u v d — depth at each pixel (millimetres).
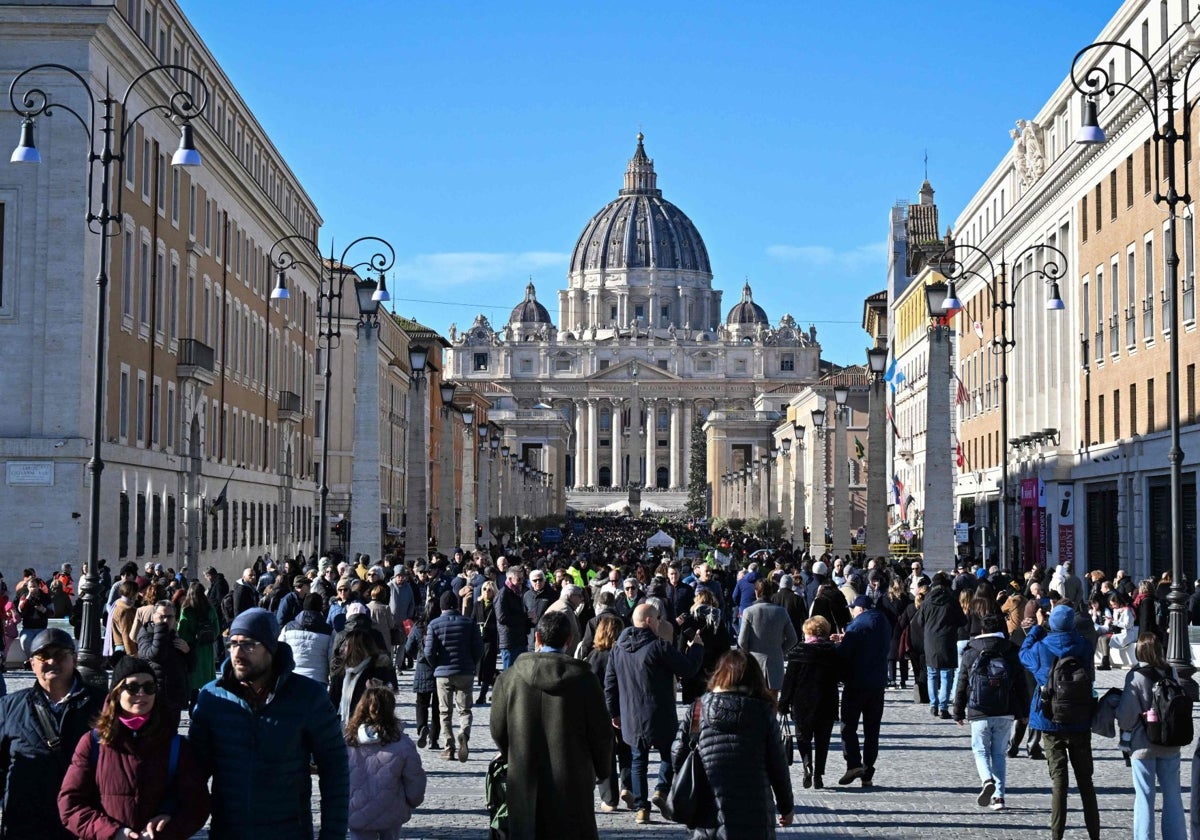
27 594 38656
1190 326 47938
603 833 17078
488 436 86250
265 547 80125
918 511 101688
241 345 73688
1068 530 62719
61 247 47688
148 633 19672
